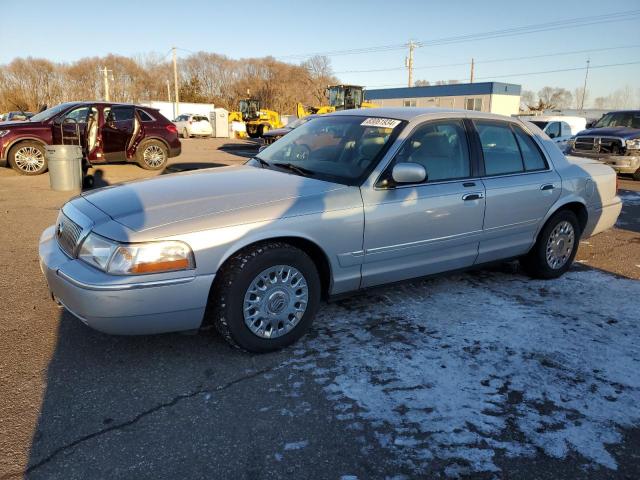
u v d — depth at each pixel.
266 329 3.29
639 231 7.31
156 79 79.88
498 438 2.58
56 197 8.70
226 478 2.27
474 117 4.32
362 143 3.90
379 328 3.76
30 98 67.25
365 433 2.59
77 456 2.38
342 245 3.45
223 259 3.02
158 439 2.51
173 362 3.21
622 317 4.09
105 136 11.73
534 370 3.23
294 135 4.59
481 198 4.10
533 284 4.82
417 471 2.34
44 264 3.21
